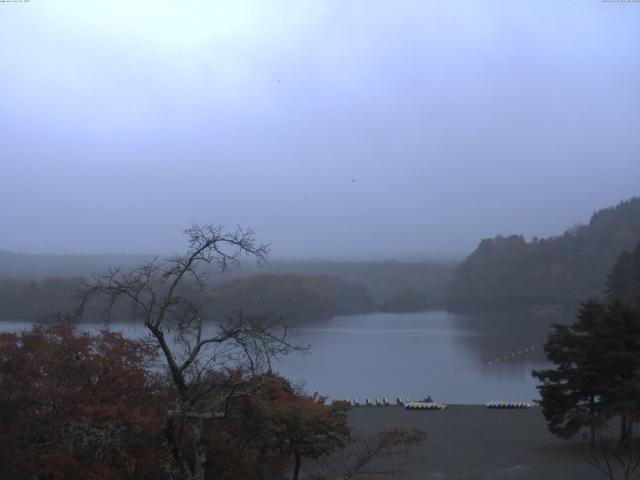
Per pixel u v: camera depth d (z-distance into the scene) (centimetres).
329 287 17562
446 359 9125
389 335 12469
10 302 10269
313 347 10400
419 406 4725
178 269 1717
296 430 2323
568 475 2833
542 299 17900
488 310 18238
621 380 3222
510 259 18750
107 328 2919
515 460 3144
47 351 2275
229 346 2603
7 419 2072
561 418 3400
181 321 1780
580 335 3412
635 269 8925
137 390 2231
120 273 2100
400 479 2795
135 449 2025
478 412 4553
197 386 2003
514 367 8306
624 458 3036
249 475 2150
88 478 1905
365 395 6181
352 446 3303
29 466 1900
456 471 2956
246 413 2053
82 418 2031
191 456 1961
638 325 3266
